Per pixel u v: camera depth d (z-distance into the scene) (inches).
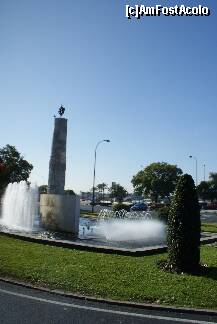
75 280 353.1
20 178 2960.1
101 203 3432.6
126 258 477.7
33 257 449.7
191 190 418.9
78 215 801.6
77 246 537.0
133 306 299.4
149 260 470.3
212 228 1038.4
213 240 724.7
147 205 2434.8
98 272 387.2
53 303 301.9
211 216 1958.7
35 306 293.6
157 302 306.3
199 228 415.5
